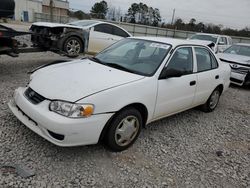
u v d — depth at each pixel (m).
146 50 4.36
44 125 3.07
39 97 3.30
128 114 3.52
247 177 3.49
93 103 3.12
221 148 4.20
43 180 2.88
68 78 3.49
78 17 60.47
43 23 8.51
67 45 8.41
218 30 53.66
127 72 3.86
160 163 3.52
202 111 5.74
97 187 2.90
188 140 4.30
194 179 3.29
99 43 9.76
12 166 3.03
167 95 4.06
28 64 8.21
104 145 3.58
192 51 4.72
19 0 50.19
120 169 3.26
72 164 3.21
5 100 4.86
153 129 4.52
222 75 5.56
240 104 6.91
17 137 3.64
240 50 10.10
